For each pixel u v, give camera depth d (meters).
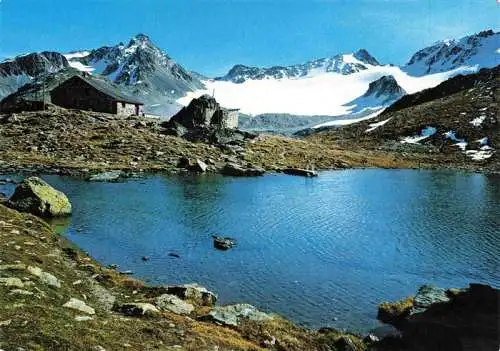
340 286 30.80
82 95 131.88
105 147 91.44
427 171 109.12
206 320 22.39
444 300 25.58
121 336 17.78
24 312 17.50
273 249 38.53
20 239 29.92
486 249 39.94
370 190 73.75
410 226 48.22
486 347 20.62
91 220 44.50
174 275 31.25
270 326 22.73
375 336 23.38
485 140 149.75
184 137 111.25
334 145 161.00
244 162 94.25
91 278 26.52
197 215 49.28
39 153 83.25
